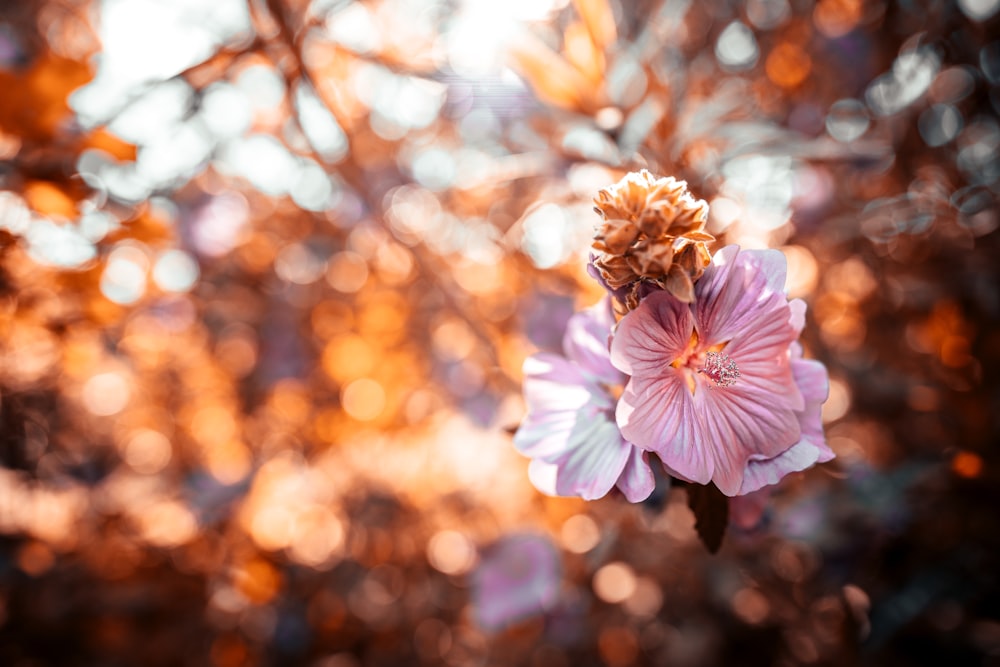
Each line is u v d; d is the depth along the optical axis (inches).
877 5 25.4
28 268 17.5
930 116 25.5
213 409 31.7
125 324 25.6
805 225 24.1
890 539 20.6
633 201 11.2
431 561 29.7
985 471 19.5
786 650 24.1
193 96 17.9
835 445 25.3
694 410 11.2
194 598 28.1
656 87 17.9
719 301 11.4
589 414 12.3
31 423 27.7
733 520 13.0
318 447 29.2
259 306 30.6
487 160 25.2
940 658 21.2
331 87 20.2
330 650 28.1
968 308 23.0
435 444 30.5
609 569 26.3
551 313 21.5
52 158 16.2
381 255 27.6
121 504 30.3
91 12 25.3
